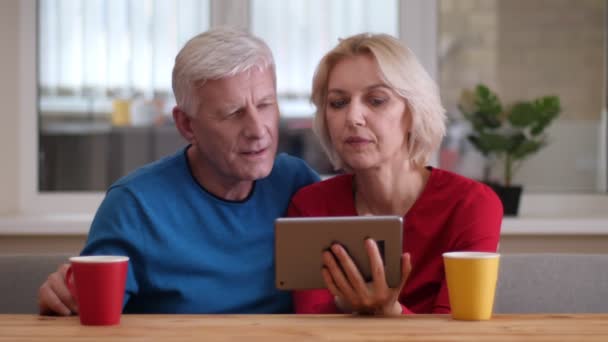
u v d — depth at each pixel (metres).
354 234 1.24
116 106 3.25
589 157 3.19
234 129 1.49
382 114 1.63
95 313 1.15
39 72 3.22
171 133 3.25
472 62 3.17
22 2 3.15
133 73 3.23
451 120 3.17
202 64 1.46
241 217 1.59
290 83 3.21
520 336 1.07
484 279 1.19
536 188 3.21
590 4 3.17
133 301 1.57
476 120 3.09
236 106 1.47
